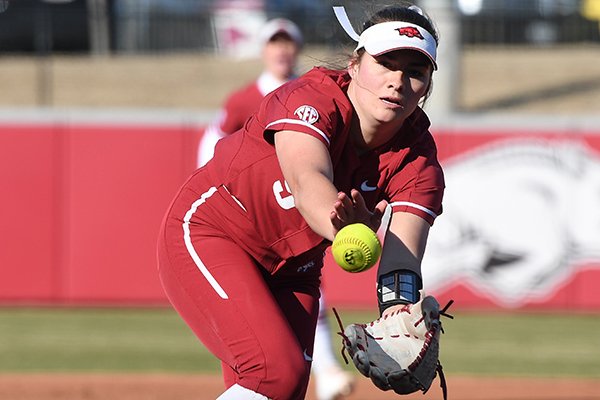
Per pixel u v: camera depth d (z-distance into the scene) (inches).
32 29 2314.2
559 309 1381.6
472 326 1289.4
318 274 505.7
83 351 1099.3
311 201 398.0
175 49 2394.2
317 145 413.4
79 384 918.4
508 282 1376.7
